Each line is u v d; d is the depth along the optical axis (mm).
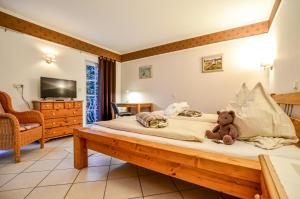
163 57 4598
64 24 3445
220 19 3236
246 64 3447
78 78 4180
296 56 1691
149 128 1743
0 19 2803
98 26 3545
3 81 2875
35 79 3316
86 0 2613
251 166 1008
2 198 1430
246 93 1812
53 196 1465
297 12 1664
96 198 1445
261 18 3201
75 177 1812
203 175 1229
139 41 4441
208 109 3916
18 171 1942
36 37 3324
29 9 2871
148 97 4910
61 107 3346
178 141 1457
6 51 2906
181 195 1510
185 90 4246
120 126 1931
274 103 1437
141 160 1569
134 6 2777
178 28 3639
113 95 5160
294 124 1493
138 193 1532
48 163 2180
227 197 1484
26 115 2750
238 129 1439
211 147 1291
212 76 3852
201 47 3988
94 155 2480
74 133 2041
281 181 604
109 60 5012
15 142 2188
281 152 1146
